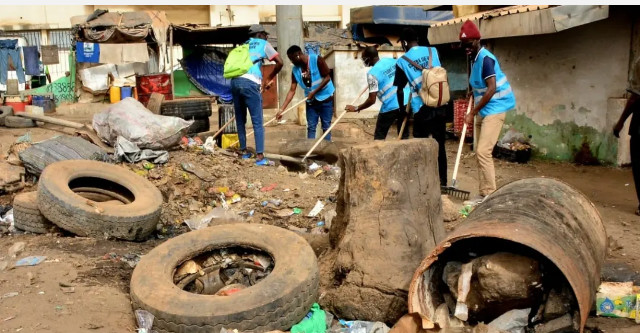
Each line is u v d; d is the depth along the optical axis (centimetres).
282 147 855
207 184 701
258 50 805
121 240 542
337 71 1609
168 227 619
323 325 374
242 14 2548
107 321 362
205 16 2533
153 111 907
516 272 341
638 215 650
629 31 875
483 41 1121
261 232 441
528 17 859
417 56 704
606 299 391
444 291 384
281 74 1434
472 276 361
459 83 1572
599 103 928
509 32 911
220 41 1981
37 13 2439
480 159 661
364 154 415
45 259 470
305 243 421
